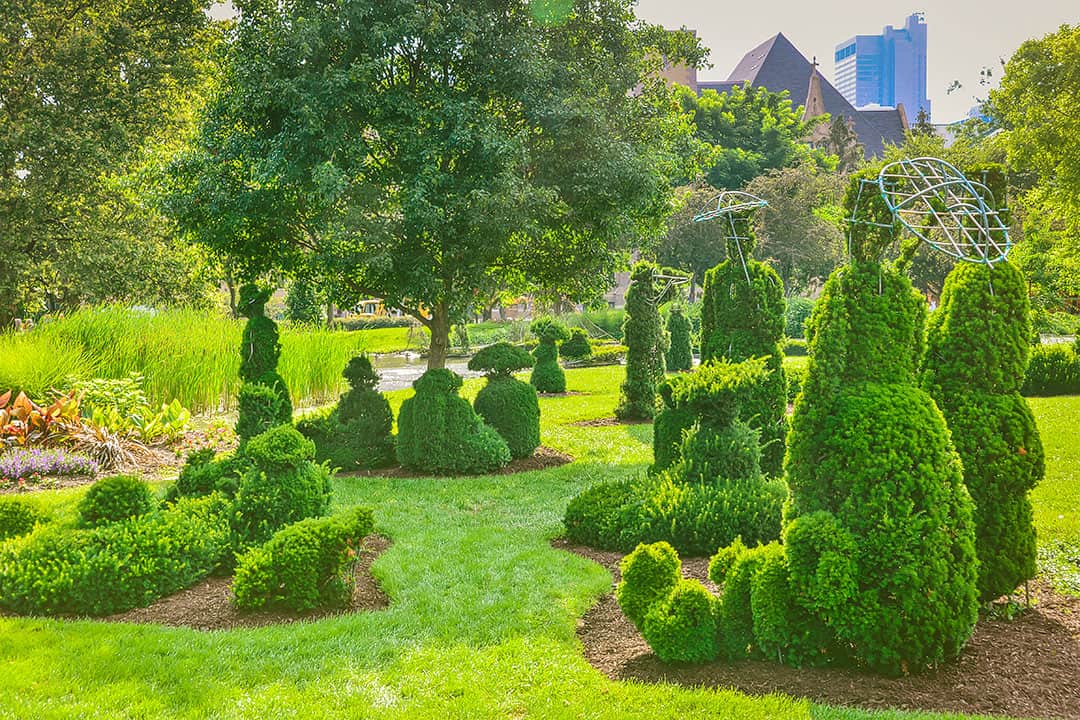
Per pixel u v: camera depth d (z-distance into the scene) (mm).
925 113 54719
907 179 4695
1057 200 22672
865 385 4410
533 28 10992
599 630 4930
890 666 4059
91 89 20562
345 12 9758
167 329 15273
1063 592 5379
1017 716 3631
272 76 9969
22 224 20031
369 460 10531
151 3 21750
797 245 40344
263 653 4465
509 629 4820
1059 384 17078
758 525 6211
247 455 6520
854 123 91688
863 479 4191
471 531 7180
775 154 54438
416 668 4273
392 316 50656
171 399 14320
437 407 9953
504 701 3883
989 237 4922
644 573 4473
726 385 6605
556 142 10766
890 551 4059
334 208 9930
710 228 39812
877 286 4523
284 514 6066
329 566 5277
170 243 21453
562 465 10617
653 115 12156
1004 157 34156
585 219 11156
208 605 5340
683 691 3912
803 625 4184
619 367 26234
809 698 3844
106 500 5816
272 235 10797
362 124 10266
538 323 20594
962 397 4992
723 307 8516
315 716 3742
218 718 3730
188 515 6152
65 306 21719
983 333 4996
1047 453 10492
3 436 10375
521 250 11820
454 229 10266
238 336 16141
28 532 6156
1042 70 22328
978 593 4281
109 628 4820
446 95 10281
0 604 5227
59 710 3773
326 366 17984
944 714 3617
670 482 6801
